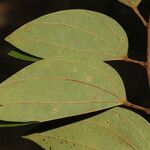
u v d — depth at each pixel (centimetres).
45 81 34
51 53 36
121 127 35
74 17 37
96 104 35
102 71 35
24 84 34
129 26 131
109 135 35
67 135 36
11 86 34
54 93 34
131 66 122
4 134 128
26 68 34
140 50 127
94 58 35
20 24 157
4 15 160
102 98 35
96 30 37
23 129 128
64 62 35
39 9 157
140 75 121
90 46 36
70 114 34
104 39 37
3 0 162
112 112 35
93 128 36
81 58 35
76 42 36
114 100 35
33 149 125
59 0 153
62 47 36
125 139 35
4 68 138
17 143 126
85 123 36
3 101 33
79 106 34
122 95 35
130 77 121
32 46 36
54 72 34
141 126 35
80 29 36
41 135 36
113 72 35
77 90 34
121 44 37
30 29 36
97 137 36
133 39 129
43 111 34
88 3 144
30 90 34
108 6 138
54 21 36
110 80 35
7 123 34
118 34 37
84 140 36
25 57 37
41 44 36
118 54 36
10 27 157
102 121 35
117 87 35
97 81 35
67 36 36
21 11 159
